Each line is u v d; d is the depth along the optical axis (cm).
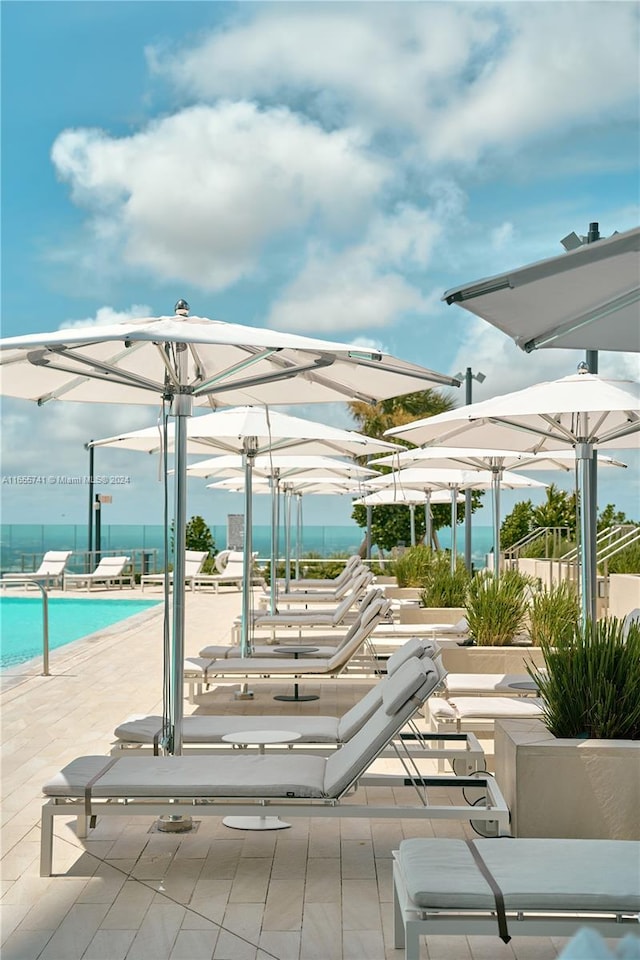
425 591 1376
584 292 329
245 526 1034
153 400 768
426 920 358
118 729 612
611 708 539
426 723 816
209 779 508
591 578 746
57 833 570
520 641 991
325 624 1241
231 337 493
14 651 1559
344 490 2227
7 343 487
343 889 486
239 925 442
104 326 544
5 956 409
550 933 356
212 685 1096
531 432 784
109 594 2484
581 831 512
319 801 500
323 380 730
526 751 515
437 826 586
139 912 457
